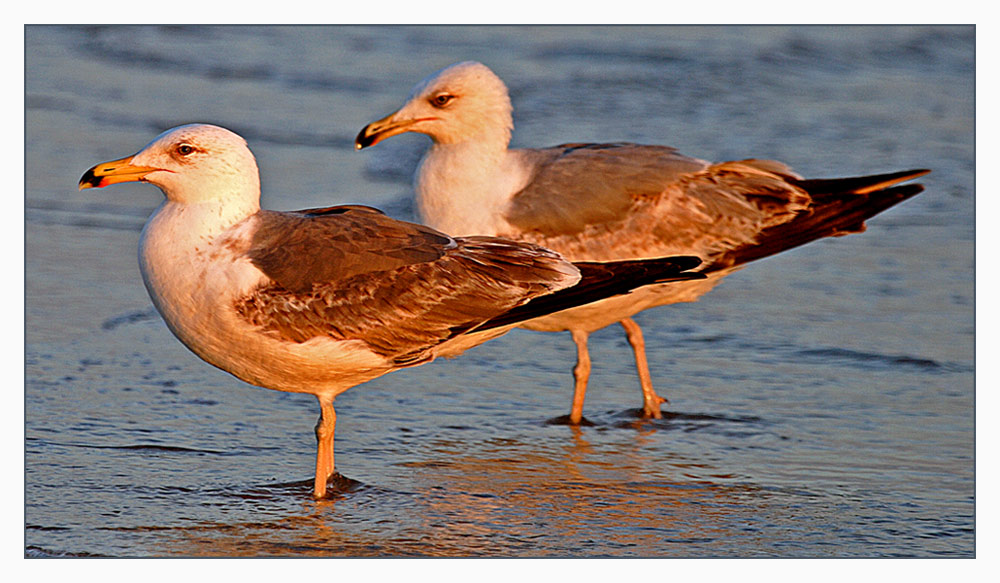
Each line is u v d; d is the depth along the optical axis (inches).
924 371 516.7
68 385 483.8
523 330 574.6
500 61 1069.1
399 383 510.9
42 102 908.0
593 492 412.5
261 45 1106.7
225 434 451.5
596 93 984.3
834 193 508.7
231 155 381.4
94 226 677.9
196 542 369.4
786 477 425.1
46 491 397.7
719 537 380.8
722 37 1139.3
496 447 451.2
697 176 498.0
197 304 378.3
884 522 390.9
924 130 902.4
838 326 567.8
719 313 588.1
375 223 398.3
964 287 614.9
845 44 1132.5
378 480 418.3
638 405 493.7
